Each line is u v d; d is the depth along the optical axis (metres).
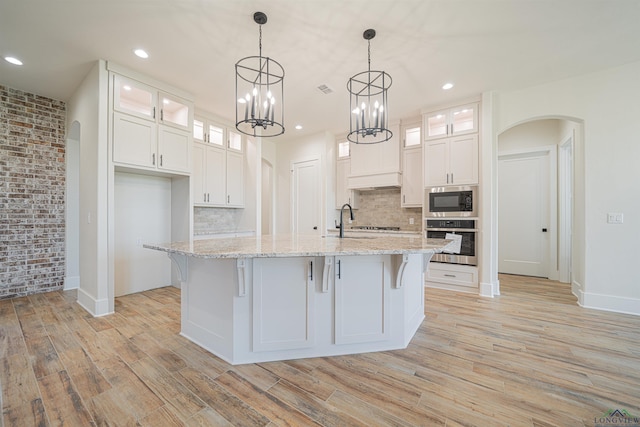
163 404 1.58
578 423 1.44
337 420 1.46
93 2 2.11
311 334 2.09
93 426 1.41
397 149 4.73
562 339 2.40
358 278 2.16
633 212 3.02
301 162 5.72
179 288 4.03
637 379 1.82
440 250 1.93
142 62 3.00
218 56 2.88
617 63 3.02
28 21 2.31
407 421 1.46
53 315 2.93
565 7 2.19
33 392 1.67
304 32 2.49
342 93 3.75
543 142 4.79
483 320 2.84
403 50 2.77
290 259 2.06
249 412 1.52
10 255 3.47
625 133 3.06
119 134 3.08
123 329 2.59
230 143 5.05
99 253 2.94
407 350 2.22
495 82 3.45
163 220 4.06
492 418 1.47
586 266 3.25
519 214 5.05
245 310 2.02
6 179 3.43
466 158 3.91
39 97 3.68
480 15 2.28
